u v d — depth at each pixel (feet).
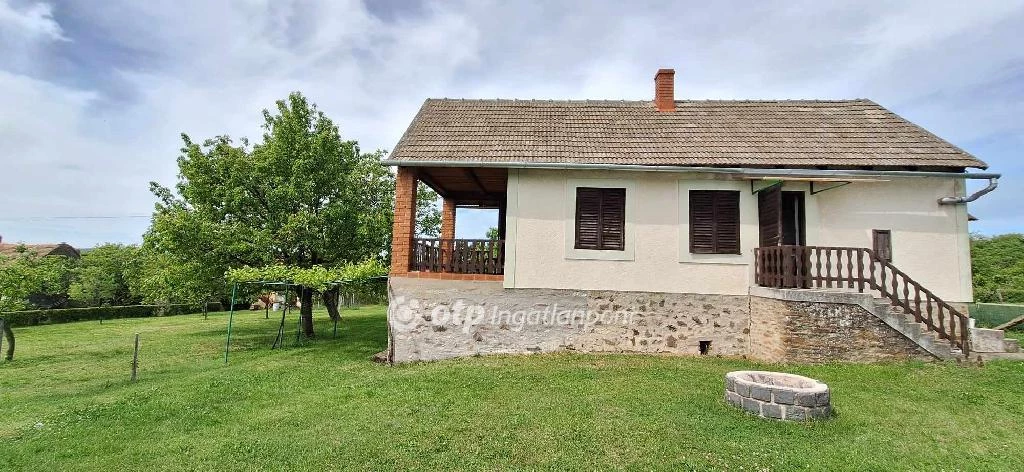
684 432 18.67
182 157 53.21
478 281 35.12
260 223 53.42
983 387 24.56
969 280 33.40
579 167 33.76
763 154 34.91
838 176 32.27
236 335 59.72
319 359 38.83
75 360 43.91
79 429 21.54
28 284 48.01
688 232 35.04
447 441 18.39
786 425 19.43
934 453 17.08
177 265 49.52
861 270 30.09
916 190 34.27
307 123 55.06
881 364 29.04
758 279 33.73
